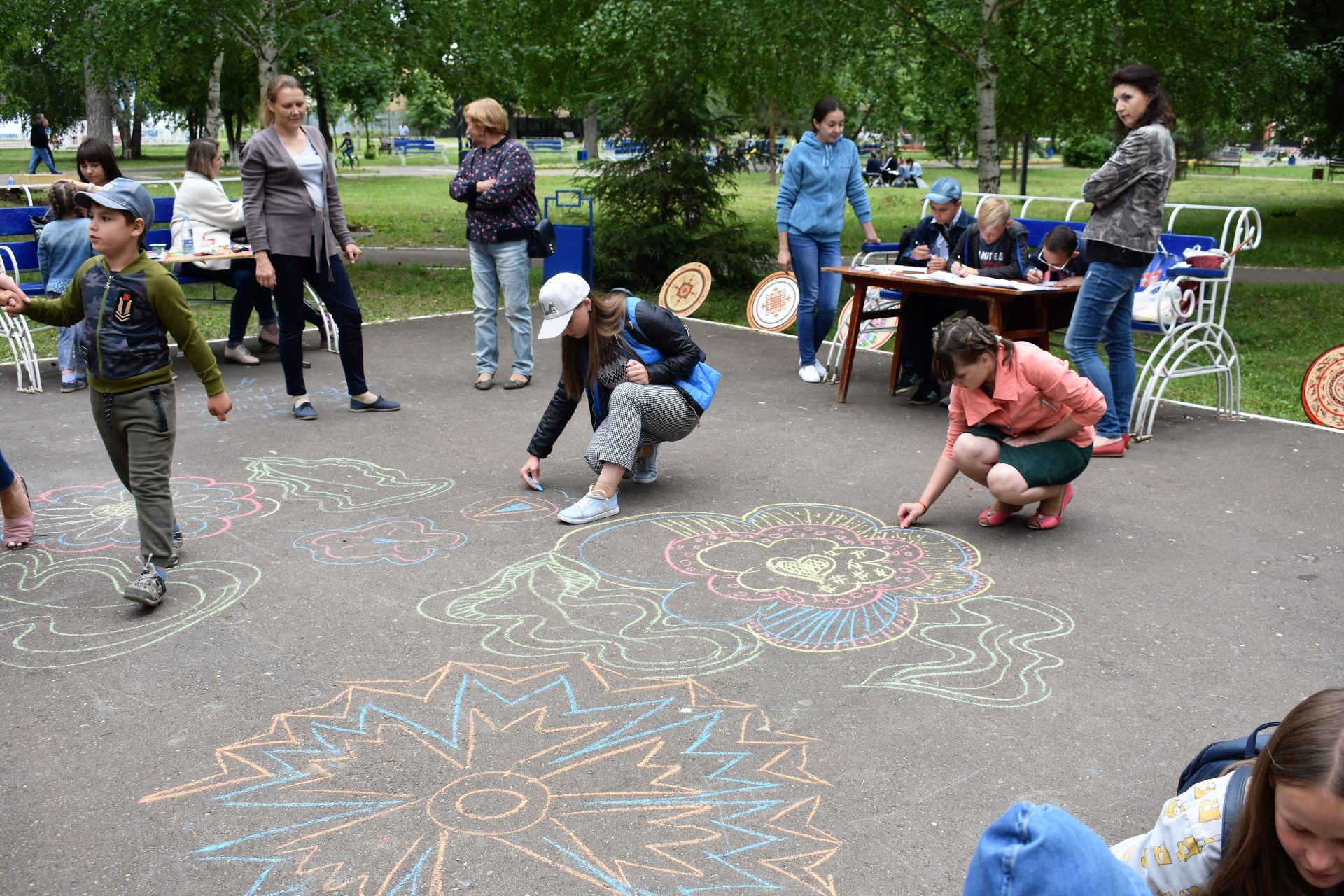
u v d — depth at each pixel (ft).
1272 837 5.10
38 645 11.69
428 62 56.18
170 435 12.68
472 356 27.43
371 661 11.33
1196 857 5.68
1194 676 10.98
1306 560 14.07
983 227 22.49
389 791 9.03
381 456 18.74
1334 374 20.89
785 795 8.97
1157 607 12.66
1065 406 14.29
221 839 8.41
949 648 11.64
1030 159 176.65
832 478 17.60
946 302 22.67
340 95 108.27
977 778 9.20
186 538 14.89
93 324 12.19
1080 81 43.24
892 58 41.06
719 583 13.39
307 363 26.58
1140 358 28.32
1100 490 17.02
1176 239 22.84
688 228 40.06
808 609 12.64
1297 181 121.49
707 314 34.88
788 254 24.41
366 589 13.20
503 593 13.08
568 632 12.03
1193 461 18.60
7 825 8.57
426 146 174.09
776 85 44.06
